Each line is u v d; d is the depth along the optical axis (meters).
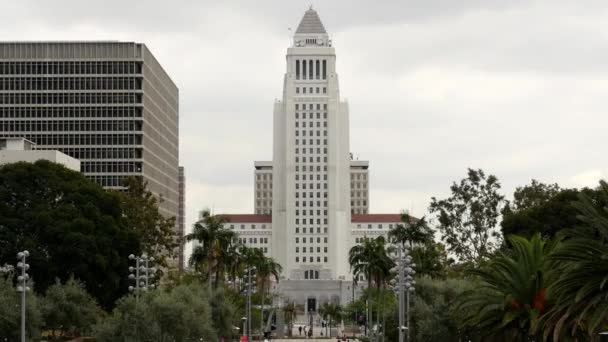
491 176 177.38
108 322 102.00
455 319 105.31
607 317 68.44
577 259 68.81
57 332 145.00
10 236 139.75
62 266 139.38
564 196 148.38
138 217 174.75
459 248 176.88
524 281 83.31
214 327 133.62
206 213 159.12
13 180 146.62
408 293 120.06
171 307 104.50
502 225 154.00
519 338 86.69
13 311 99.31
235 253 167.88
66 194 148.00
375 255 165.75
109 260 143.38
